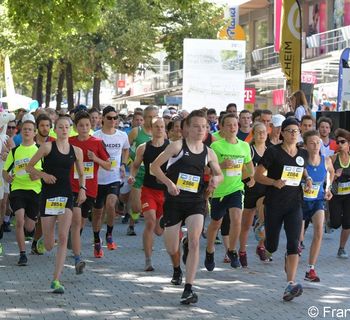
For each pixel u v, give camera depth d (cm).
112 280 1269
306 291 1198
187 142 1105
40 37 2548
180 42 4856
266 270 1375
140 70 4884
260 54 5175
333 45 4238
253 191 1385
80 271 1284
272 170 1149
